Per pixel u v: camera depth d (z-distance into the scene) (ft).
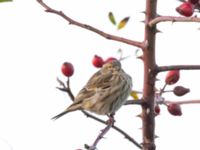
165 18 26.53
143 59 28.86
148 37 28.48
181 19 25.43
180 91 31.40
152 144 29.58
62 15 28.76
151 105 29.27
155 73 28.71
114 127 29.63
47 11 28.78
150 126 29.63
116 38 28.71
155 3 28.37
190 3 28.78
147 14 28.45
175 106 30.99
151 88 29.07
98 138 26.04
